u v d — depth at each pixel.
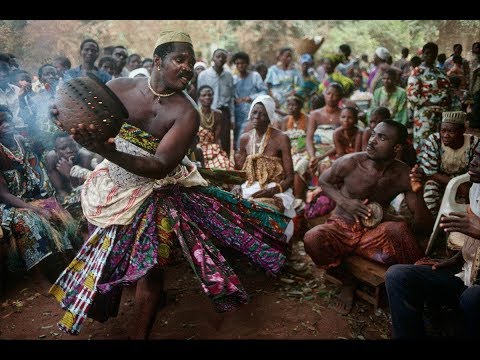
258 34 16.72
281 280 3.87
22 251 3.59
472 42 8.86
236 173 3.72
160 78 2.71
